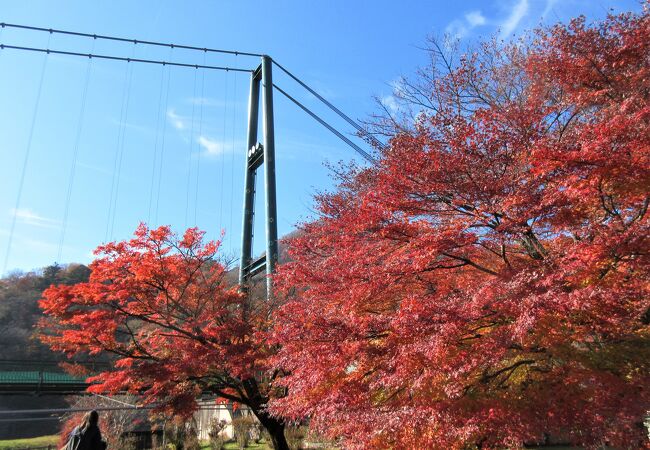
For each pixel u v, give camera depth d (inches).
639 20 392.5
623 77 391.5
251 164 1215.6
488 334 315.6
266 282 879.1
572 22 414.6
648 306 309.0
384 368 334.3
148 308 681.0
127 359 676.1
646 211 346.0
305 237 521.7
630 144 292.0
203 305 720.3
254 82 1344.7
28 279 2412.6
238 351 626.5
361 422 327.6
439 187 357.7
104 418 1164.5
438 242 343.3
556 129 415.5
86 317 620.7
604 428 276.8
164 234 684.1
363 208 381.7
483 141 345.7
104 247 657.0
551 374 322.0
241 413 1368.1
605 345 328.8
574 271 302.2
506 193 340.8
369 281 372.5
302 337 385.7
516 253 416.2
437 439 297.7
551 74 423.5
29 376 1235.9
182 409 652.1
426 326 311.6
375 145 525.7
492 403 306.2
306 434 893.2
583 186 305.0
